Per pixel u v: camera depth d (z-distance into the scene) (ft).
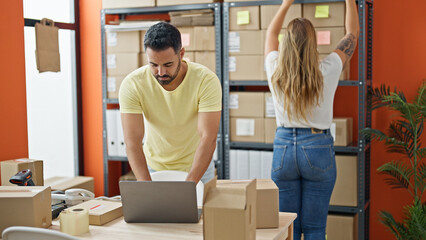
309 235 9.43
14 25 10.84
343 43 9.47
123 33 12.48
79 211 6.07
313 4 10.89
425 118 11.07
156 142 8.32
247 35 11.46
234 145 11.84
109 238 5.80
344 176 11.12
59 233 5.01
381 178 12.26
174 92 7.65
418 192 11.95
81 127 14.06
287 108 9.07
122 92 7.71
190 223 6.30
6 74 10.68
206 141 7.42
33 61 12.28
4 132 10.68
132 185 6.18
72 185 11.64
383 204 12.30
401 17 11.80
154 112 7.89
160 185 6.12
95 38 13.66
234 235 5.26
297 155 9.11
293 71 8.91
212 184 5.54
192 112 7.84
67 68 13.62
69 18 13.60
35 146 12.53
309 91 8.86
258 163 11.63
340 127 11.14
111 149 13.01
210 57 11.87
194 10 12.20
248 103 11.66
